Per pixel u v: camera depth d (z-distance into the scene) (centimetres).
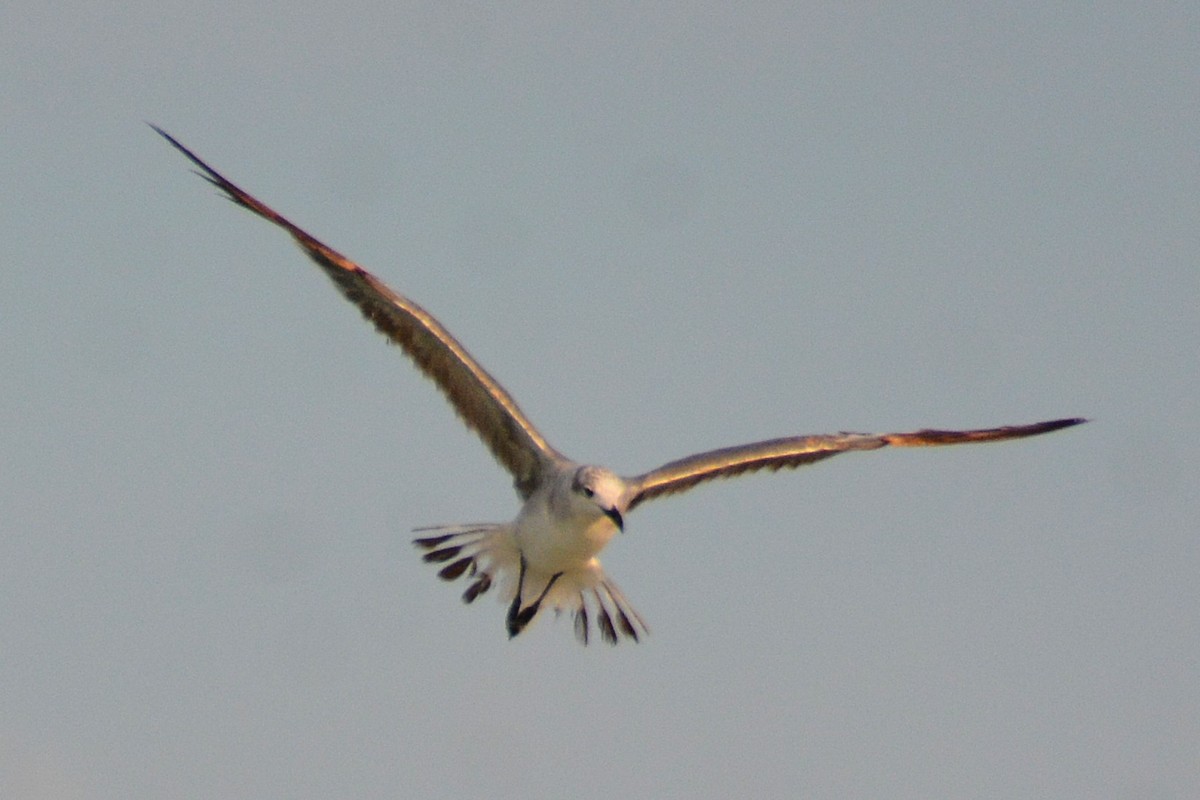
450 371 1666
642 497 1736
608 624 1747
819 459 1809
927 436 1839
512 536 1734
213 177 1586
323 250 1600
